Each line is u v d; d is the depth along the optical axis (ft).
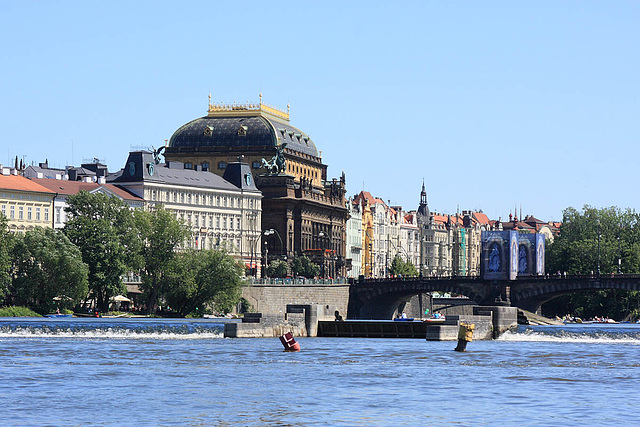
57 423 372.38
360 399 434.71
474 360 623.77
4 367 543.80
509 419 388.37
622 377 536.42
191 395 442.09
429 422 380.78
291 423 377.09
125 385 472.85
